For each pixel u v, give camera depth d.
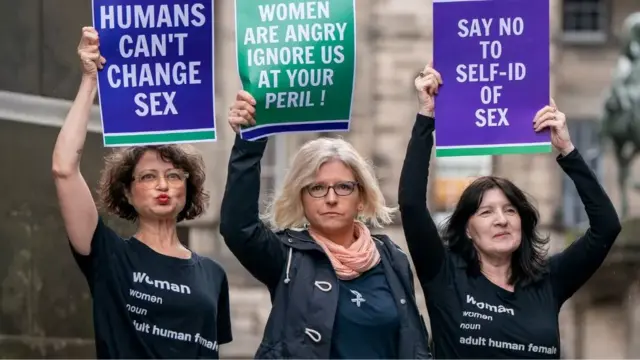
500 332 12.12
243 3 12.19
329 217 11.84
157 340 11.70
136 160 12.06
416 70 47.94
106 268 11.72
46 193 16.06
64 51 16.28
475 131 12.30
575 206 48.75
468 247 12.30
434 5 12.33
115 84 12.13
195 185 12.22
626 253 29.59
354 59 12.17
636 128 34.22
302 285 11.68
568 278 12.37
